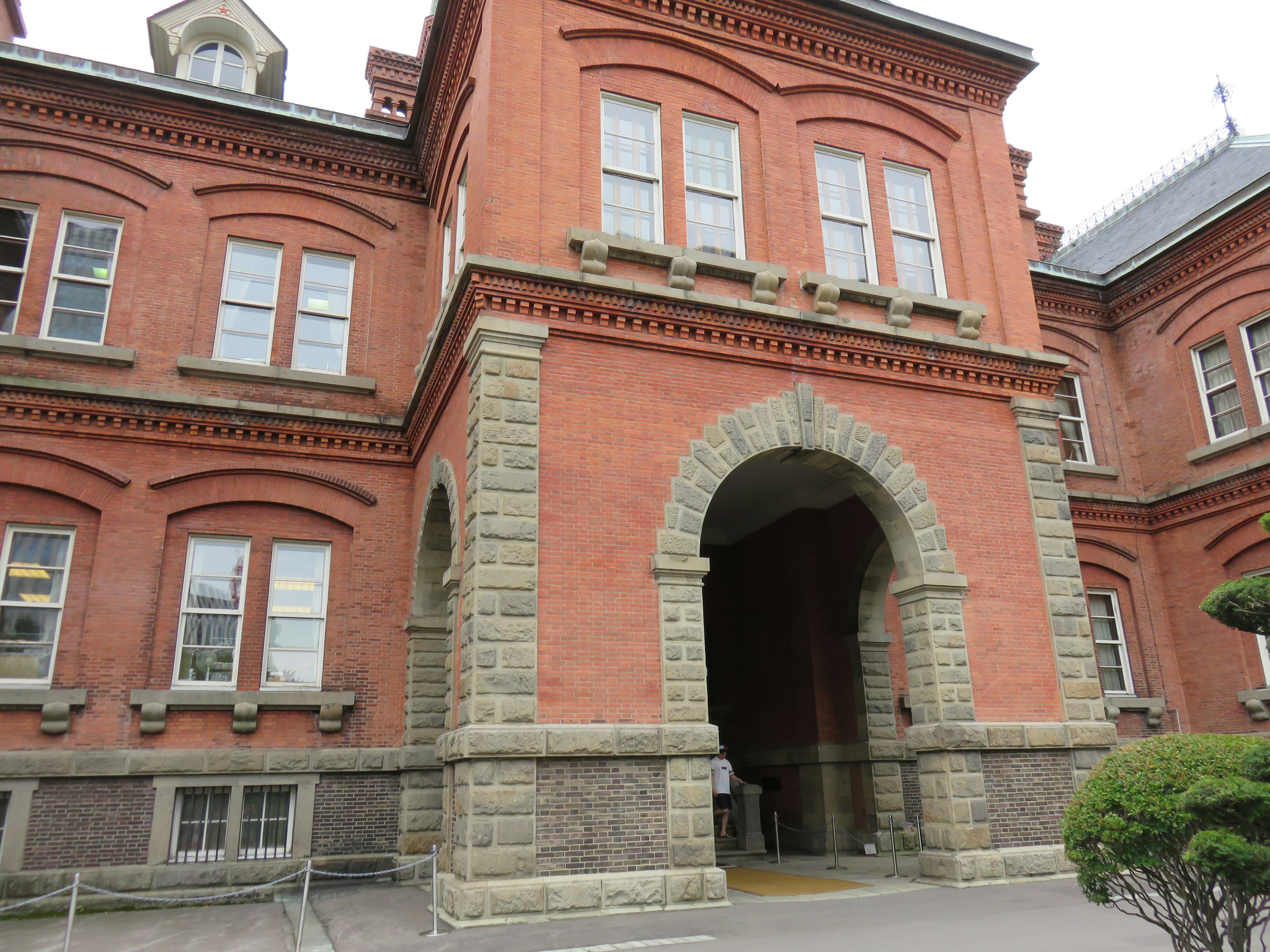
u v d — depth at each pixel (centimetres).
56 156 1595
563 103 1315
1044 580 1392
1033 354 1493
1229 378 1961
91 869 1289
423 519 1502
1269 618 758
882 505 1368
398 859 1416
